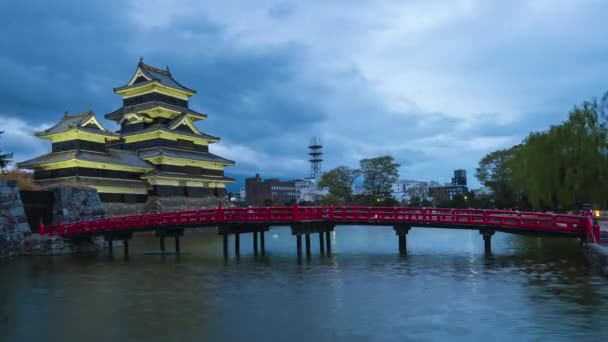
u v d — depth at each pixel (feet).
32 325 62.03
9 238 138.21
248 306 68.95
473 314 60.95
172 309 68.28
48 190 165.78
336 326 57.82
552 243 146.61
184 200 286.66
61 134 238.27
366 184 390.01
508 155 298.76
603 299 66.23
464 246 146.00
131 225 137.59
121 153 266.16
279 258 123.44
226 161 323.98
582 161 158.10
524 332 53.11
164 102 301.43
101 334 57.52
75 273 102.89
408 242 165.89
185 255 136.56
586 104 165.58
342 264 108.37
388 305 67.15
